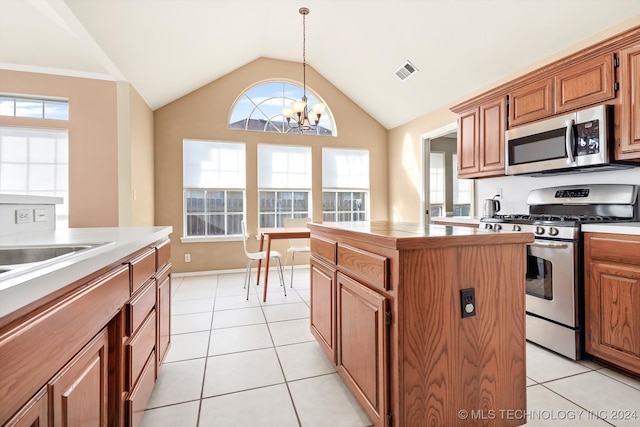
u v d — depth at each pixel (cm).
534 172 252
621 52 189
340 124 495
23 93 310
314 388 163
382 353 113
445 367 111
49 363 65
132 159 335
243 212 458
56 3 202
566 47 256
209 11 288
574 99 216
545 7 235
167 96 402
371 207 511
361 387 133
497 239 115
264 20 355
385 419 112
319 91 485
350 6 318
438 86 371
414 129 454
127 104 329
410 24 307
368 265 125
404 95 419
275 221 472
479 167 301
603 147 196
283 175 472
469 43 296
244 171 455
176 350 206
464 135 321
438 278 109
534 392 156
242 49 400
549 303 204
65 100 324
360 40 365
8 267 71
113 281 100
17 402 54
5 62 307
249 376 175
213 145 443
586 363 187
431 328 109
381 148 518
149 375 141
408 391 107
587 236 187
